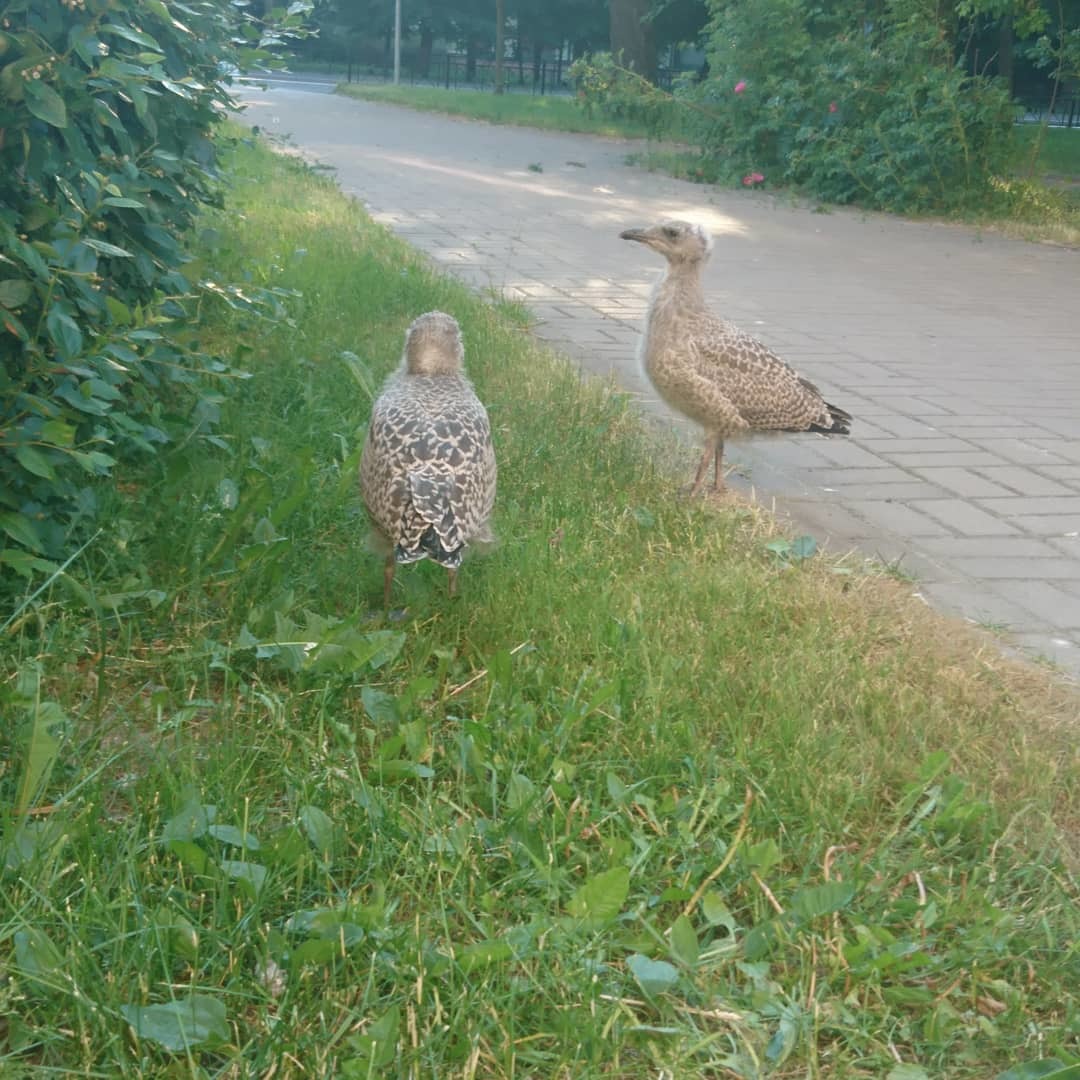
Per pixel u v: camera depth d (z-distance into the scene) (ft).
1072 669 5.15
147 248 6.02
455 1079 2.81
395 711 4.15
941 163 20.79
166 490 5.46
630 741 4.16
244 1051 2.80
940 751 3.95
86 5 4.66
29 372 4.54
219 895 3.22
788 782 3.95
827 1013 3.07
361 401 7.34
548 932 3.19
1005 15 25.90
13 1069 2.71
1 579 4.62
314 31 8.42
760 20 23.16
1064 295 14.24
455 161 25.08
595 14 65.46
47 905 3.06
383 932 3.11
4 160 4.69
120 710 4.02
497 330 9.61
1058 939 3.41
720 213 19.89
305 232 12.72
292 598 4.72
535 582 5.14
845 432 7.07
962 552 6.39
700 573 5.48
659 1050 2.97
